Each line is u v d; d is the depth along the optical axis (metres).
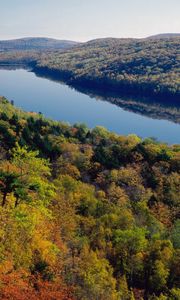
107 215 55.16
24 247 33.97
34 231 36.00
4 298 27.80
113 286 38.38
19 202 37.84
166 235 57.62
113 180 88.19
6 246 32.88
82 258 40.19
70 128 147.75
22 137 101.38
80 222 52.19
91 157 100.50
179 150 120.12
